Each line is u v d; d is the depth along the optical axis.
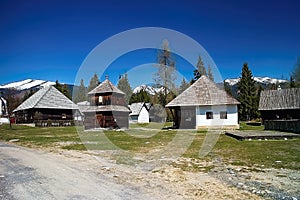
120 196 5.93
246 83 50.53
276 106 34.47
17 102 53.84
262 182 7.01
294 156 10.53
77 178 7.53
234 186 6.70
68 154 12.03
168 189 6.51
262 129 26.17
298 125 19.89
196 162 9.88
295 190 6.29
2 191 6.27
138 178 7.61
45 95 42.75
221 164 9.41
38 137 20.81
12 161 10.24
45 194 6.05
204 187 6.67
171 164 9.58
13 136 22.08
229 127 27.47
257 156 10.73
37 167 9.08
